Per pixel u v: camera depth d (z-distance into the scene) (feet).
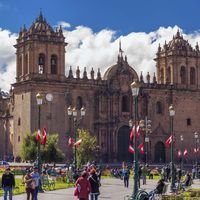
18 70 502.38
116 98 519.60
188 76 555.69
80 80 502.38
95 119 510.99
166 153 536.42
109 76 520.42
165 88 543.39
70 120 487.61
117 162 512.22
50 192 221.46
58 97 488.02
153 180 333.01
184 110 549.13
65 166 386.73
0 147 556.51
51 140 416.67
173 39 565.94
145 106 534.37
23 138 439.22
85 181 148.87
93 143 430.61
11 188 168.76
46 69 485.56
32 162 421.59
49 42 487.61
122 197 205.26
